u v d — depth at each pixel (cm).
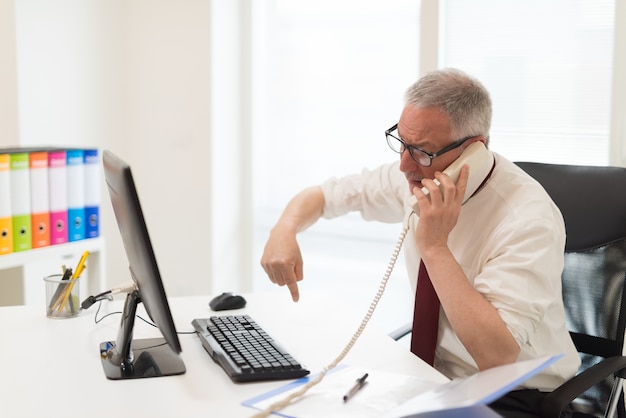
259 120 345
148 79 345
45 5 310
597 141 257
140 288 138
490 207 168
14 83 302
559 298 165
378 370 142
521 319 147
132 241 128
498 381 107
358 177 215
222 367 141
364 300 327
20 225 254
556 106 263
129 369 139
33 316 176
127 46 348
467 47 278
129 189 121
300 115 335
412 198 158
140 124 350
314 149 333
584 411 175
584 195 182
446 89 157
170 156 343
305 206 204
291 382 135
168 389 131
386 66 311
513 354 142
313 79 329
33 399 125
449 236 174
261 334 156
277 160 343
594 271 179
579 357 173
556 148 265
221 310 182
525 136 270
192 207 340
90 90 334
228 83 337
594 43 254
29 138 308
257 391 130
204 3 324
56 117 319
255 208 351
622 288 175
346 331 168
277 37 336
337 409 122
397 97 310
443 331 172
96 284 285
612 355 176
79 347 153
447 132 156
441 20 281
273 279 183
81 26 326
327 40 324
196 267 343
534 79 266
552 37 261
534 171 191
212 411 121
